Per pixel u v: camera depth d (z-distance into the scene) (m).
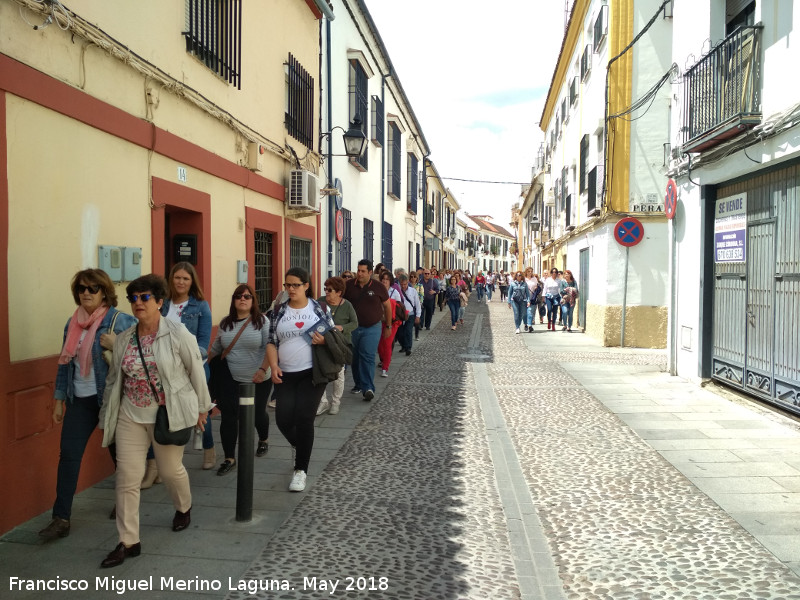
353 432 6.80
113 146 5.12
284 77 9.68
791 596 3.36
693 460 5.77
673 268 10.35
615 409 7.89
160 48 5.89
